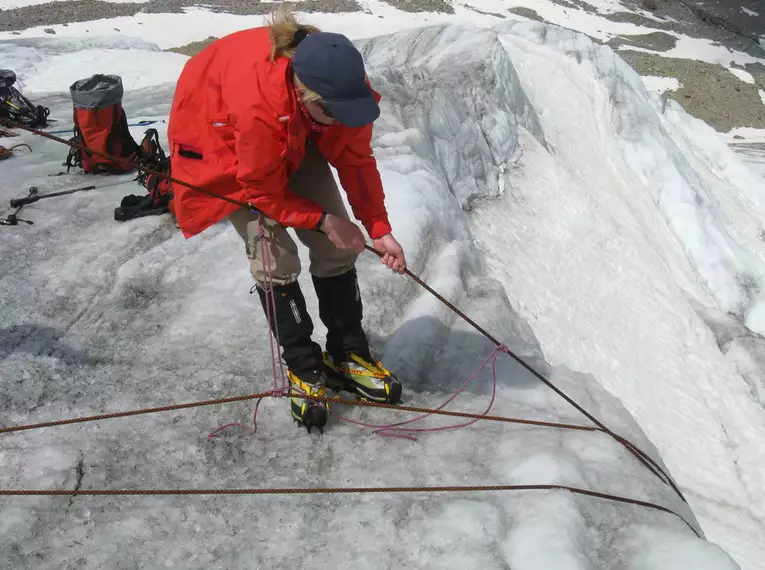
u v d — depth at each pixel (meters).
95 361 3.41
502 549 2.38
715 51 48.94
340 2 42.53
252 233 2.68
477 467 2.78
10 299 3.87
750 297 9.09
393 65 9.49
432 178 5.75
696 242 9.34
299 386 2.92
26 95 9.99
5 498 2.53
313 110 2.31
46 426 2.72
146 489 2.63
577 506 2.49
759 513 5.97
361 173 2.75
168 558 2.36
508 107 8.66
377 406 2.89
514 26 10.84
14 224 4.70
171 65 12.52
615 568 2.30
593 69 10.52
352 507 2.59
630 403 6.60
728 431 6.80
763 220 12.15
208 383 3.26
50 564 2.31
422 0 44.75
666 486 2.83
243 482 2.70
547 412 3.20
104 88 5.54
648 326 7.45
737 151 29.83
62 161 6.13
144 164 5.53
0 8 35.31
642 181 9.72
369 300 4.03
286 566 2.35
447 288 4.25
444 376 3.49
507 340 3.84
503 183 8.01
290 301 2.79
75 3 36.94
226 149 2.48
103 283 4.11
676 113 13.95
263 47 2.34
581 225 8.05
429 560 2.34
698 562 2.21
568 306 7.22
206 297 4.01
